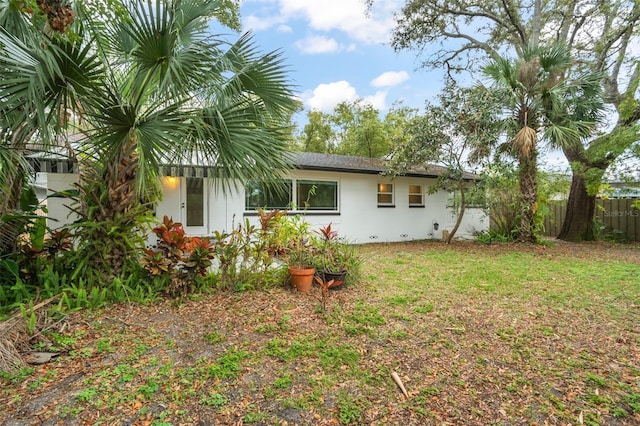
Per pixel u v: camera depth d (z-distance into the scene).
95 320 3.51
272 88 4.55
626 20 10.62
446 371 2.71
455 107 9.16
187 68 3.65
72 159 4.34
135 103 3.70
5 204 4.17
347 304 4.30
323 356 2.90
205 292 4.59
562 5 12.12
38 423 2.00
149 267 4.26
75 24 4.12
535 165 9.80
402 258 7.88
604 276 5.96
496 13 13.05
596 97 9.09
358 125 23.03
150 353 2.89
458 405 2.28
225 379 2.52
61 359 2.73
